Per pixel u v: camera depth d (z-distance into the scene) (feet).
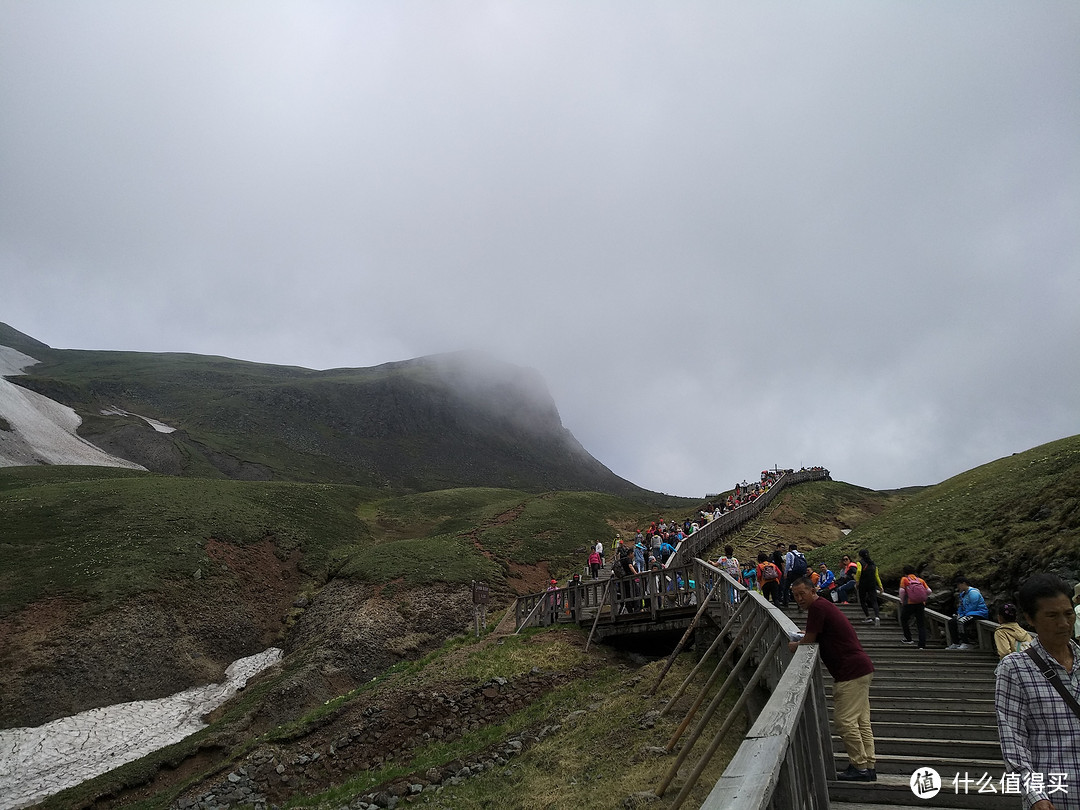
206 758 74.13
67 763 76.18
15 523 140.56
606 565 113.91
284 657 115.14
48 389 360.07
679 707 43.45
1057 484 60.29
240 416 498.28
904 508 118.73
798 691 14.70
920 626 44.01
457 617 126.72
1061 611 11.85
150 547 135.33
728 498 174.09
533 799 37.06
